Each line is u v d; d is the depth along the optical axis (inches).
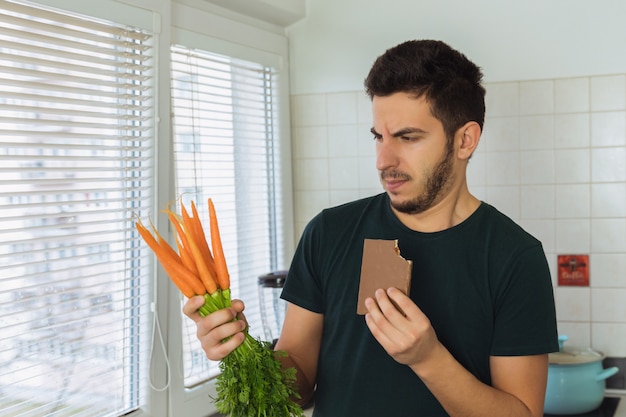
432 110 50.1
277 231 119.3
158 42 84.7
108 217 80.0
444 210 54.3
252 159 113.0
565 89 108.7
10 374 68.6
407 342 46.0
